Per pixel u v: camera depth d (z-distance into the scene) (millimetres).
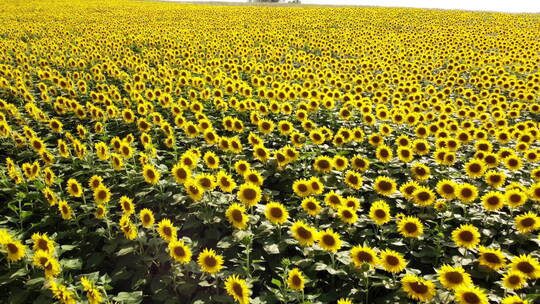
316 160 7375
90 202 6695
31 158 8680
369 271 4863
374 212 5648
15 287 4789
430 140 9859
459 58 21578
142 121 9273
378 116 10625
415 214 6715
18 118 10078
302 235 5016
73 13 45781
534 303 4676
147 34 28859
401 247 5855
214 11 54781
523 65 18609
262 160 7656
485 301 3854
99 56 19469
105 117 10664
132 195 7211
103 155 7285
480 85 15461
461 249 5375
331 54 24422
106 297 4391
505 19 45750
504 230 6152
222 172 6082
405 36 30250
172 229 4867
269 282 5293
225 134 10367
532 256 5535
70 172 8078
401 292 4582
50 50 20828
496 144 9844
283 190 7613
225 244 5438
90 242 5793
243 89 12891
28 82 14312
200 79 13969
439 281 4668
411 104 12211
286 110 11062
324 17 46688
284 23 39812
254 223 5828
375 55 22266
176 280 5133
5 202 6871
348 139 8914
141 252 5414
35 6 52281
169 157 8891
